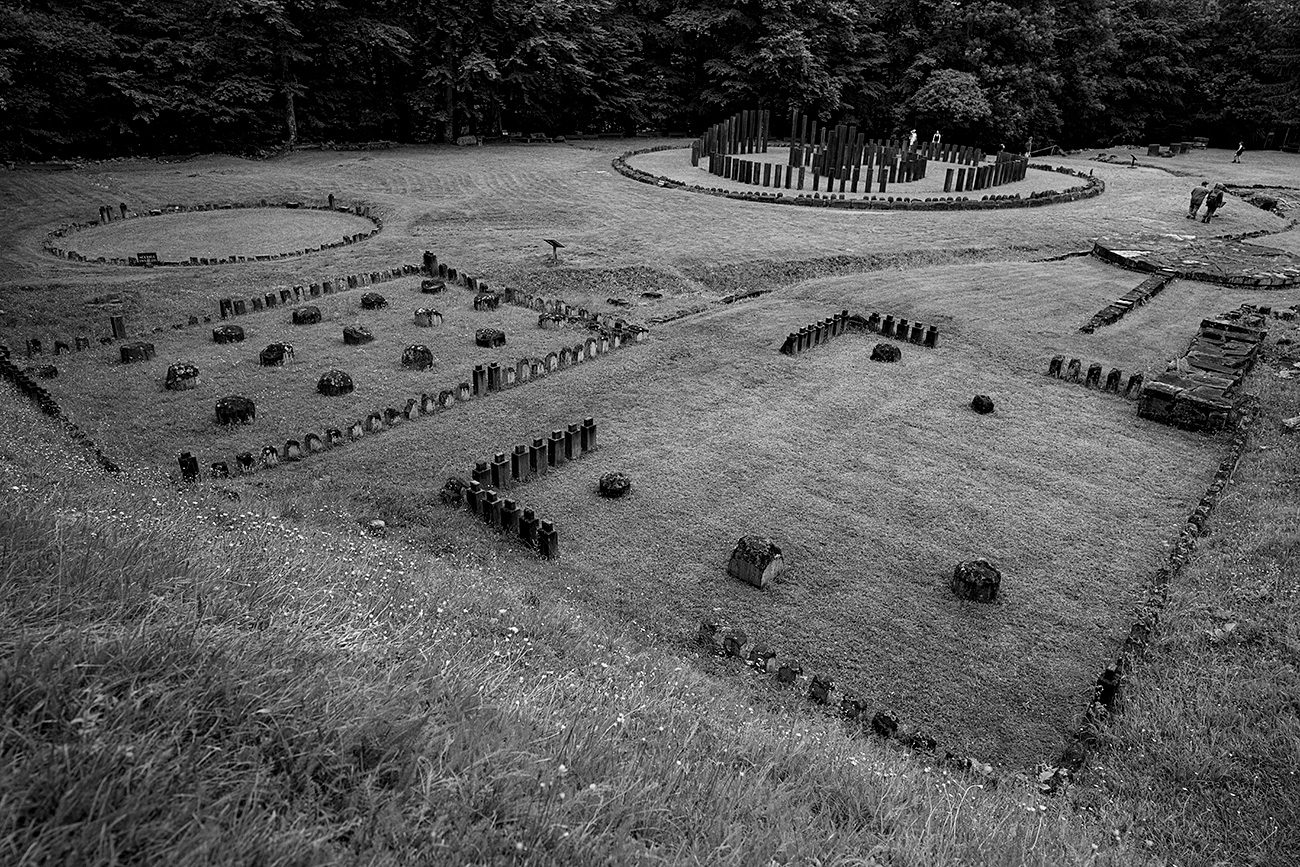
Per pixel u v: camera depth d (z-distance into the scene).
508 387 16.61
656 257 26.69
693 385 16.80
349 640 4.88
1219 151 57.34
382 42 44.94
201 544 6.20
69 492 8.13
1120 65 58.78
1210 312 21.45
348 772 3.56
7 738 3.03
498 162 43.28
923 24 55.72
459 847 3.30
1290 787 7.00
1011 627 9.75
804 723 7.03
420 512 11.72
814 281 23.81
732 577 10.57
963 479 13.20
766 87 52.84
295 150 44.97
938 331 19.84
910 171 39.44
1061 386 17.02
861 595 10.29
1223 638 9.08
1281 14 53.91
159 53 42.25
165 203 32.12
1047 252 28.44
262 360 17.42
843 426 15.05
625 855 3.55
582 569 10.60
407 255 26.05
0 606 3.76
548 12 48.50
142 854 2.74
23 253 25.03
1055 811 6.61
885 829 4.82
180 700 3.47
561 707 5.11
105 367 17.02
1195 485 13.05
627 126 57.56
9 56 37.03
